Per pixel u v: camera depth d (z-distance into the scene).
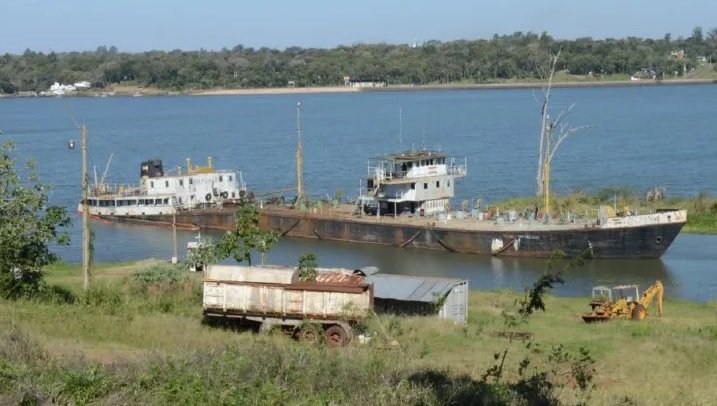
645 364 36.41
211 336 36.28
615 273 74.00
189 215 101.06
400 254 84.62
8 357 25.92
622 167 143.00
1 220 44.47
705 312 55.72
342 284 39.69
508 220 85.12
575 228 78.94
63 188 130.62
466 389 24.83
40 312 37.81
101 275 61.56
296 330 39.31
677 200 100.44
